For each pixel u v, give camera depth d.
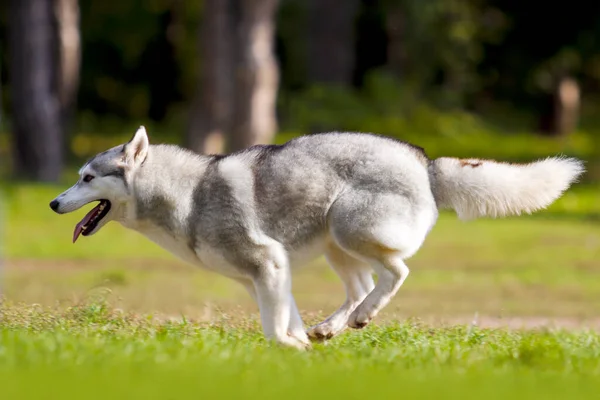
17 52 41.81
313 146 11.93
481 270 26.36
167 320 13.57
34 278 23.98
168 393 8.30
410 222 11.76
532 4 55.84
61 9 46.06
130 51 61.56
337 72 55.91
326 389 8.70
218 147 43.66
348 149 11.88
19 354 9.88
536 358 10.85
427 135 55.19
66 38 46.22
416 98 58.16
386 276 11.80
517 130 64.00
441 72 63.72
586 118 69.00
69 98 46.94
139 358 9.91
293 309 12.02
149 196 11.94
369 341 12.34
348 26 56.34
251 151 12.09
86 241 30.36
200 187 11.89
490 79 63.03
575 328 17.00
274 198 11.73
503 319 18.30
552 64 58.78
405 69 61.59
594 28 54.88
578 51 56.12
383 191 11.73
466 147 53.59
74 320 13.06
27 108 41.75
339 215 11.73
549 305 21.05
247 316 14.45
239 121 40.53
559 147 55.75
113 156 11.98
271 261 11.68
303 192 11.75
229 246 11.73
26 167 41.91
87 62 62.88
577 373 10.23
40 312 13.65
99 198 12.01
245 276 11.84
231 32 43.34
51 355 9.88
